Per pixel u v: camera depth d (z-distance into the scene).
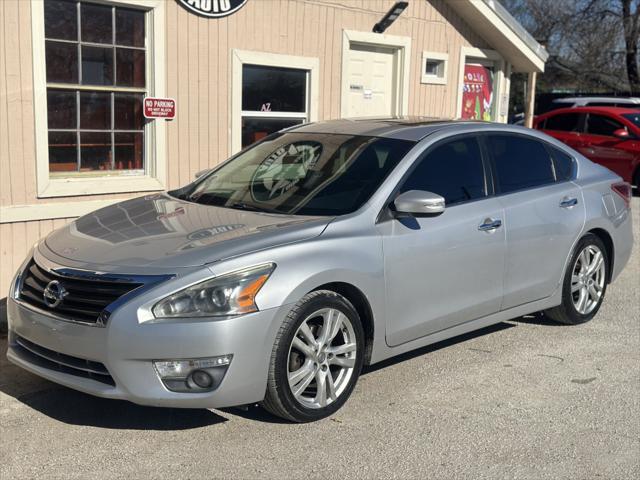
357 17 8.94
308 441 4.04
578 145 14.98
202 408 4.17
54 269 4.11
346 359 4.37
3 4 6.06
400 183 4.76
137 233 4.39
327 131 5.49
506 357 5.42
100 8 6.77
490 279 5.21
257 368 3.91
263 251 4.02
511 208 5.34
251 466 3.77
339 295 4.28
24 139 6.30
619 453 4.01
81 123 6.80
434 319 4.88
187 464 3.78
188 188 5.48
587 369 5.21
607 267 6.38
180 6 7.26
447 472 3.76
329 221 4.41
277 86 8.36
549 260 5.69
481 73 11.02
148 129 7.24
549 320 6.32
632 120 14.63
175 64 7.30
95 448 3.93
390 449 3.98
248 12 7.81
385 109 9.73
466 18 10.37
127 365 3.77
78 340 3.87
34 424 4.20
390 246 4.53
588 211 5.98
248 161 5.51
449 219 4.90
